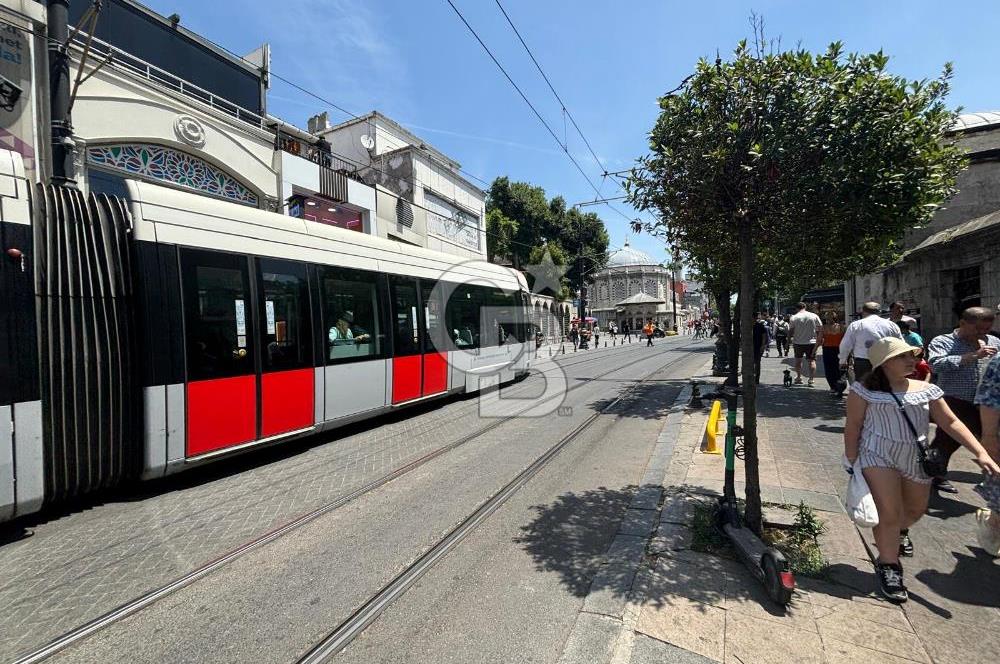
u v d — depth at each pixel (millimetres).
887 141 3447
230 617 3115
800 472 5277
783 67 3408
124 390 4934
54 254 4527
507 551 3906
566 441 7242
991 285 9023
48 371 4402
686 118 3768
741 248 3855
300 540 4172
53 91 6797
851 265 6988
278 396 6320
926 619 2855
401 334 8672
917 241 12055
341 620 3055
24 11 9109
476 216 28062
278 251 6516
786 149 3330
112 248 4992
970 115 13797
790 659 2547
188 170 13227
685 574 3381
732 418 3898
